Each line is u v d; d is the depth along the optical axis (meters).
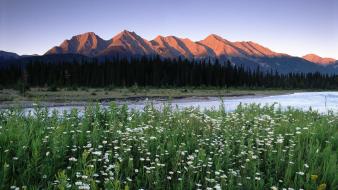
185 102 45.69
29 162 5.27
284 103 39.03
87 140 7.07
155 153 6.65
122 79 100.88
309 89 131.88
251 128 9.45
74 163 5.89
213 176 5.82
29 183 4.95
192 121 9.54
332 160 6.08
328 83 140.62
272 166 6.50
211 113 12.41
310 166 6.10
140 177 5.68
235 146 7.55
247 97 65.12
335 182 5.48
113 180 5.04
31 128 6.98
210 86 108.00
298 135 7.94
